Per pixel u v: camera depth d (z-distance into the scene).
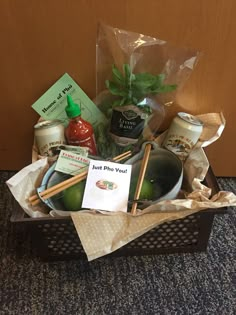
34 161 0.54
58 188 0.49
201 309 0.50
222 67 0.53
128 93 0.53
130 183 0.52
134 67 0.54
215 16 0.48
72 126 0.54
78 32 0.50
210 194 0.51
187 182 0.55
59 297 0.51
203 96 0.57
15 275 0.53
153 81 0.52
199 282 0.52
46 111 0.56
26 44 0.51
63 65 0.53
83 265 0.54
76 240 0.52
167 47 0.52
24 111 0.59
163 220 0.47
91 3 0.47
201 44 0.51
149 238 0.53
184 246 0.55
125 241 0.46
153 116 0.57
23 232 0.58
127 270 0.54
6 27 0.49
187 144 0.55
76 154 0.52
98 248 0.46
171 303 0.50
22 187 0.48
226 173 0.68
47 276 0.53
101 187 0.49
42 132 0.54
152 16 0.48
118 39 0.51
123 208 0.48
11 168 0.68
